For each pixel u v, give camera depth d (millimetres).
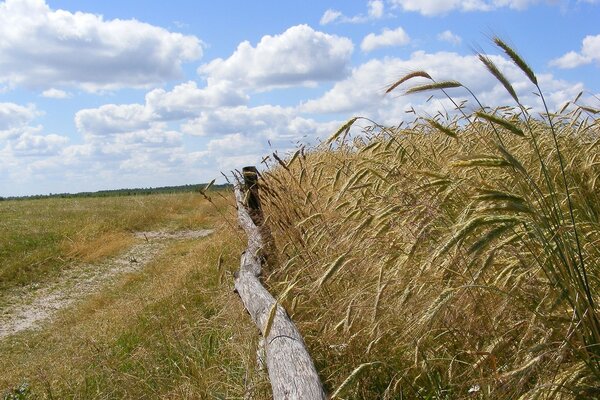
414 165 4359
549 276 2664
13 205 28766
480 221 2547
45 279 14992
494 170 3977
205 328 5844
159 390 4828
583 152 4328
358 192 4863
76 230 19984
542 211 2803
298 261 5137
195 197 29578
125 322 8039
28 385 5949
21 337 10180
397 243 3525
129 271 15086
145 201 29234
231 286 7102
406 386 3371
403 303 3188
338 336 3906
